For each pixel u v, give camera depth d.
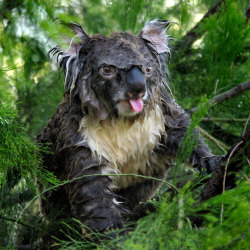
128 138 5.47
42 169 4.60
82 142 5.29
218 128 7.18
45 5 3.73
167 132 5.73
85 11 5.93
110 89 4.93
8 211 6.29
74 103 5.36
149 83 5.19
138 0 6.56
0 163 4.07
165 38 5.84
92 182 5.16
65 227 5.73
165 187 6.94
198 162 5.20
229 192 2.66
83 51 5.20
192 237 2.81
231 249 2.69
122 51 4.93
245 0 7.79
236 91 6.34
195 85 7.27
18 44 3.79
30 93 6.74
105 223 4.90
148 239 2.93
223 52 6.44
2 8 3.99
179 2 7.29
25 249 6.28
